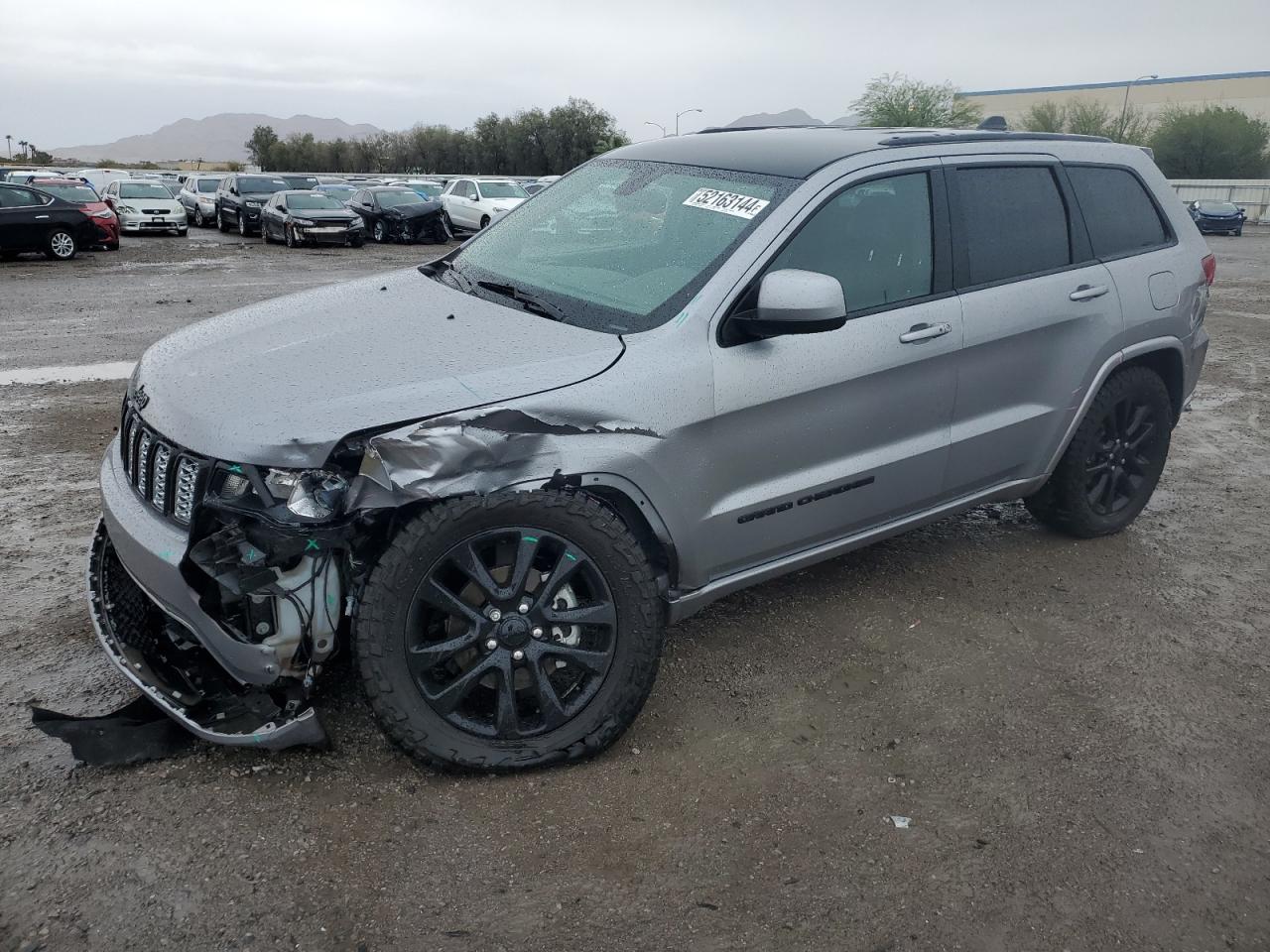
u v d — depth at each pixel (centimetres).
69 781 284
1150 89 7650
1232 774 310
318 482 264
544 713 293
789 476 342
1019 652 382
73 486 543
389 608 270
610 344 306
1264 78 7325
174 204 2783
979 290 388
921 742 321
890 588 433
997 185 404
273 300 385
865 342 348
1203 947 242
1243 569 467
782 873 260
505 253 389
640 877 256
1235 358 991
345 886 249
